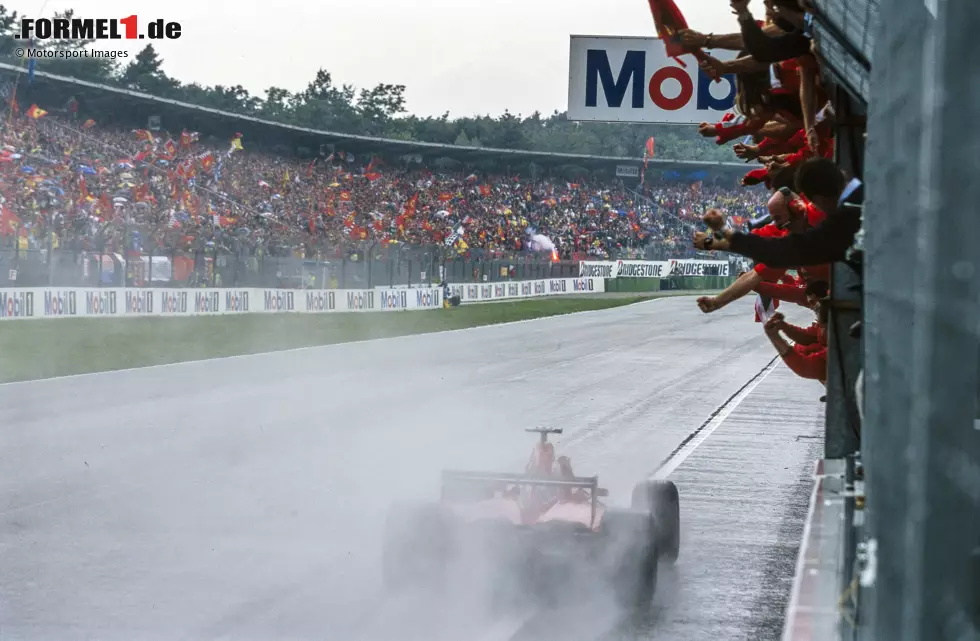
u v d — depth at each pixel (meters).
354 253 126.31
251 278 109.62
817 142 15.48
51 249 87.81
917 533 3.99
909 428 4.32
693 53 16.95
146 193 119.62
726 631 19.77
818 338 18.36
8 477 32.44
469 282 152.88
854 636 8.27
